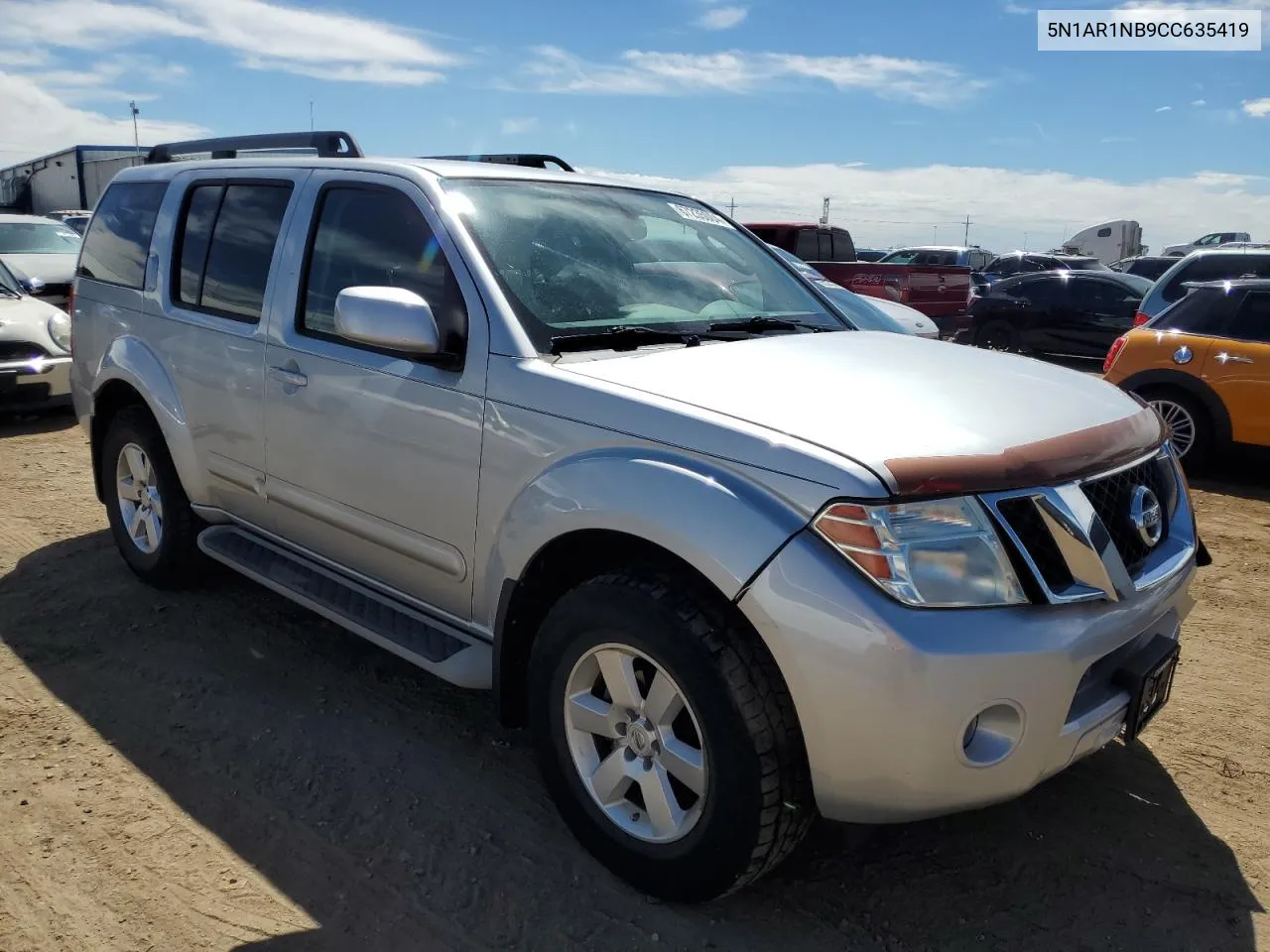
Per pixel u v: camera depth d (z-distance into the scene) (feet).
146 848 9.05
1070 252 138.92
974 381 9.13
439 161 11.35
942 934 8.22
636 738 8.34
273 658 12.93
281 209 12.16
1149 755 11.18
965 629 6.98
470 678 9.55
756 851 7.60
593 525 8.16
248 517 12.94
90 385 15.33
